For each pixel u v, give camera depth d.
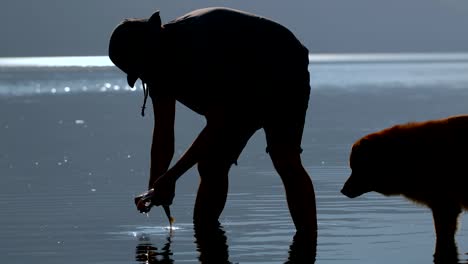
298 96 21.62
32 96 111.88
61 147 46.12
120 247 20.64
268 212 25.16
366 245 20.47
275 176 33.28
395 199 27.06
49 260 19.41
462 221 23.31
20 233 22.45
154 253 19.92
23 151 44.25
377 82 153.75
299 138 21.89
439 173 19.81
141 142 48.69
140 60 21.36
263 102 21.36
